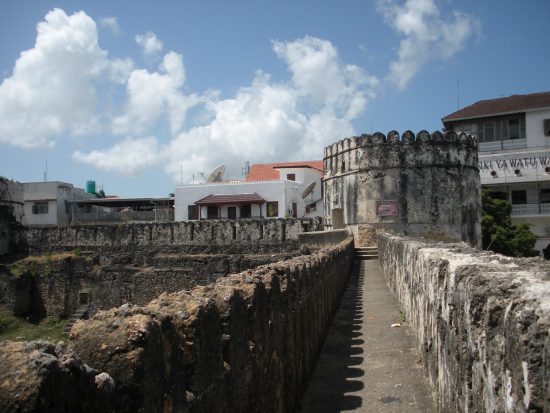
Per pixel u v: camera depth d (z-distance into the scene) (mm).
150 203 57062
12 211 43094
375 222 32375
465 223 32844
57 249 41594
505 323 3441
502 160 45875
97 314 3459
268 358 6129
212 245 38250
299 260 10797
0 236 41531
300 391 8133
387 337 11531
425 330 8336
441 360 6430
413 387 8094
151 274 37781
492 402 3725
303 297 8969
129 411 2975
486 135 47844
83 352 3059
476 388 4246
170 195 59531
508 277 4012
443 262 6430
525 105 47219
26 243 42406
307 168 59094
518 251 38125
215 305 4465
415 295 10320
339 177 35250
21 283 38094
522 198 46406
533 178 44875
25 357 2451
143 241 39625
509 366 3324
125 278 38438
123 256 39531
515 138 46938
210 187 50688
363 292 18766
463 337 4789
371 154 32719
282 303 7172
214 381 4266
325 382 8812
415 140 32125
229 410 4590
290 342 7555
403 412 7180
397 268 15828
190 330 3941
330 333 12469
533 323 3020
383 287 19531
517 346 3164
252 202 48625
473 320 4340
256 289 5738
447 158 32375
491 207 39281
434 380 7191
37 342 2660
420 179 32031
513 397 3236
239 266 36094
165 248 39156
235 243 37812
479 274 4457
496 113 47062
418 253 9609
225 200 49031
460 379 4957
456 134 32875
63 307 38781
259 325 5746
